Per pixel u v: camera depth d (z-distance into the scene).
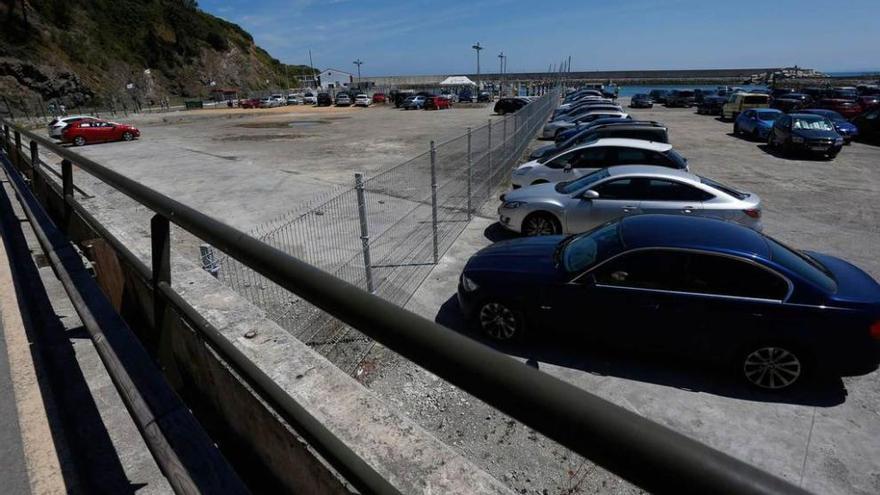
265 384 1.33
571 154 9.70
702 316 4.34
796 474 3.41
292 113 49.09
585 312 4.72
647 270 4.51
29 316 3.97
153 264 1.83
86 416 2.77
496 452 3.57
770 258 4.26
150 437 1.60
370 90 102.12
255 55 94.00
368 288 5.16
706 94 40.81
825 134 15.88
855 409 4.04
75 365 3.27
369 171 15.10
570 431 0.57
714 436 3.79
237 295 2.64
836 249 7.82
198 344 2.25
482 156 9.69
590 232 5.40
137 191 1.81
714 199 6.98
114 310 2.31
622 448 0.53
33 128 35.06
